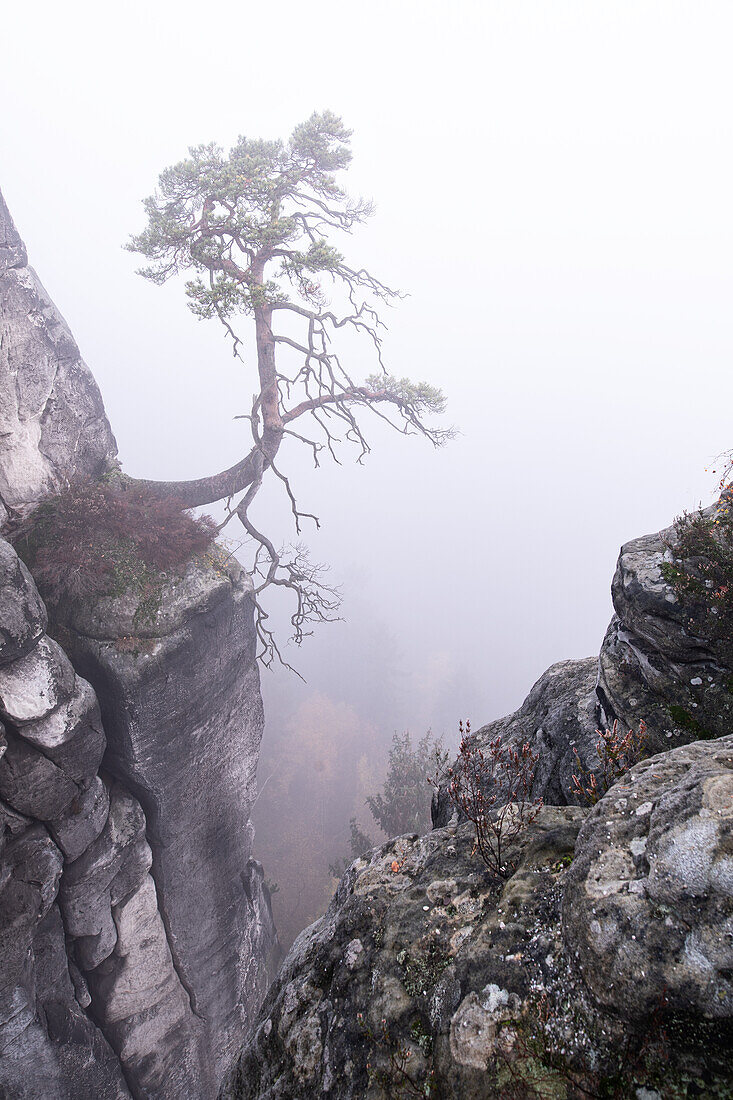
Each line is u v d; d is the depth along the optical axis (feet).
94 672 41.24
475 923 12.26
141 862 44.93
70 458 48.93
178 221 51.19
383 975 12.35
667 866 9.31
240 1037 59.72
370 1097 10.47
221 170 47.73
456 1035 9.98
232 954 56.80
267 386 54.65
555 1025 9.29
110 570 43.16
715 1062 7.87
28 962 37.14
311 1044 12.51
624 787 11.55
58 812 37.40
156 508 47.70
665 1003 8.33
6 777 34.50
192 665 44.65
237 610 48.78
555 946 10.41
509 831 14.02
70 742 36.42
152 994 49.14
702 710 16.08
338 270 53.16
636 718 17.22
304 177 51.16
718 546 17.60
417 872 14.73
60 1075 41.14
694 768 10.82
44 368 45.98
